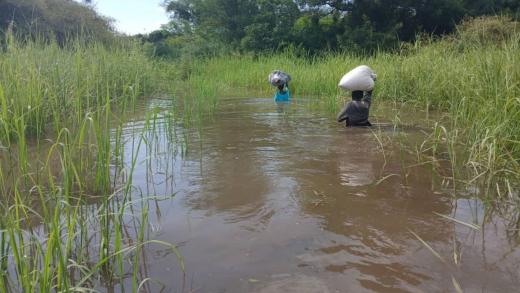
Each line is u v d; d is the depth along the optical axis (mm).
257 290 2244
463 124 5738
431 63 10078
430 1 26562
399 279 2340
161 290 2256
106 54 9750
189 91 11562
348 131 6516
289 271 2432
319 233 2920
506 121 4574
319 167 4504
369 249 2689
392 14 27297
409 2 26422
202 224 3096
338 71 12672
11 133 5395
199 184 3990
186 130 6633
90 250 2734
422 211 3307
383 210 3326
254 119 7750
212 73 19062
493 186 3875
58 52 7598
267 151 5227
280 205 3438
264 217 3205
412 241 2795
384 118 7953
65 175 2932
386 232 2934
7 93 5422
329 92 11844
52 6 13727
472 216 3201
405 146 5484
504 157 4387
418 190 3783
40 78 6172
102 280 2385
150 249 2729
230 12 32062
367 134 6270
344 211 3309
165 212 3338
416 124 7191
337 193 3705
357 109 6922
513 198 3564
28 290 2039
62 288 2154
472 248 2689
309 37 28172
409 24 27594
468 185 3881
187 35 36562
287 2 29438
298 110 9016
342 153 5109
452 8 26625
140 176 4266
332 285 2287
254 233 2934
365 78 6852
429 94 9219
